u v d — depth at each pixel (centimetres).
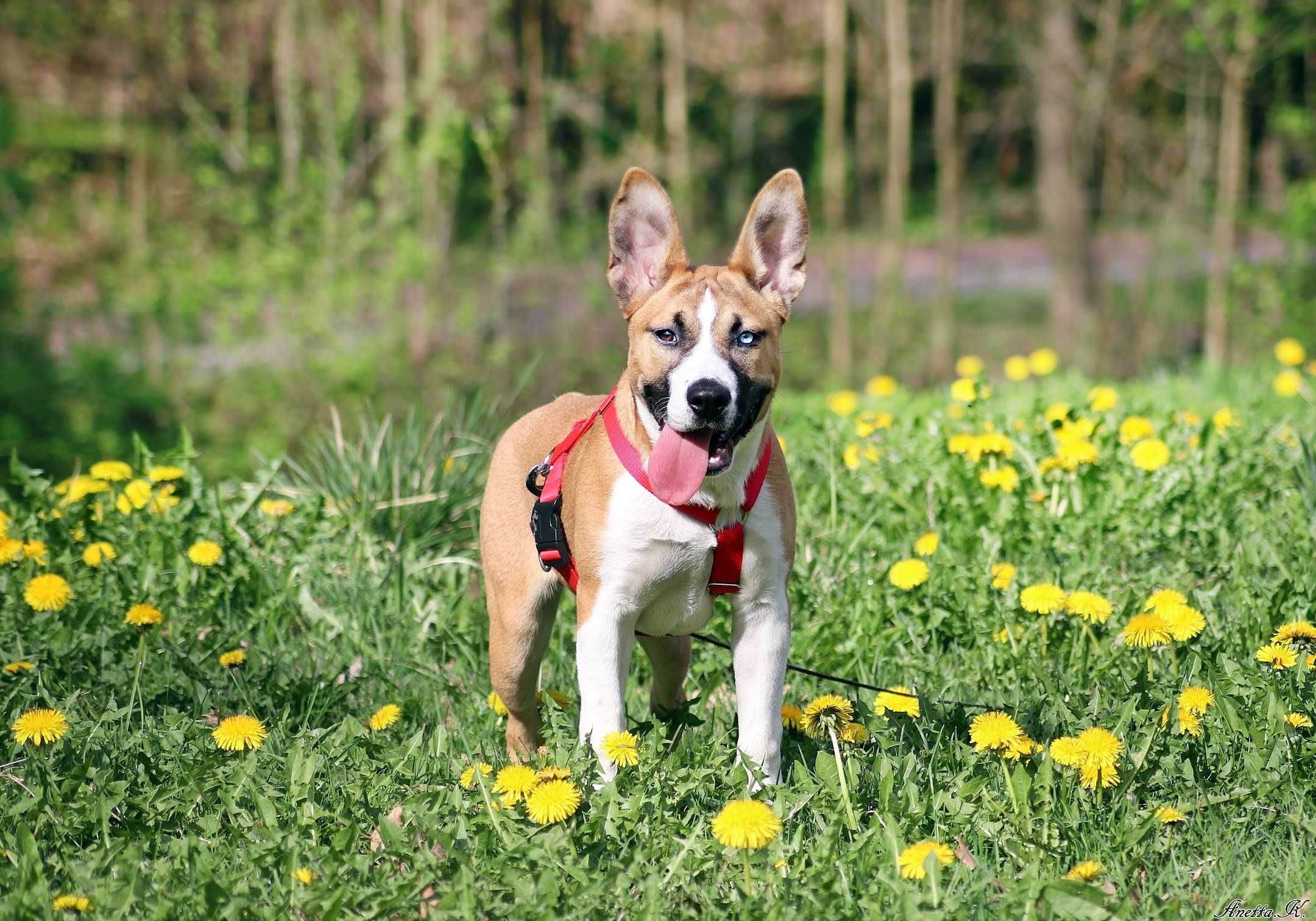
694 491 372
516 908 302
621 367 1338
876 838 332
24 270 1452
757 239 418
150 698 445
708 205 2131
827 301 2002
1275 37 1731
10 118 1566
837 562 570
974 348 1931
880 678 469
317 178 1446
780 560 389
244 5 1650
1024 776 340
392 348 1249
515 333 1334
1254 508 580
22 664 445
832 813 342
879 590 514
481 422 738
